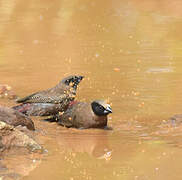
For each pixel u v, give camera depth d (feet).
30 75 57.93
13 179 28.68
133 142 36.47
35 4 105.29
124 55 66.59
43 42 75.05
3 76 57.47
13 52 69.10
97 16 93.25
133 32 80.07
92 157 32.94
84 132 39.91
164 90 51.01
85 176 29.35
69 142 36.60
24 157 32.53
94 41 75.05
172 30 80.33
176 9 97.45
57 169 30.50
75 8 101.09
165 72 57.88
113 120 42.65
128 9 98.48
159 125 40.91
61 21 89.61
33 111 45.88
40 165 31.22
